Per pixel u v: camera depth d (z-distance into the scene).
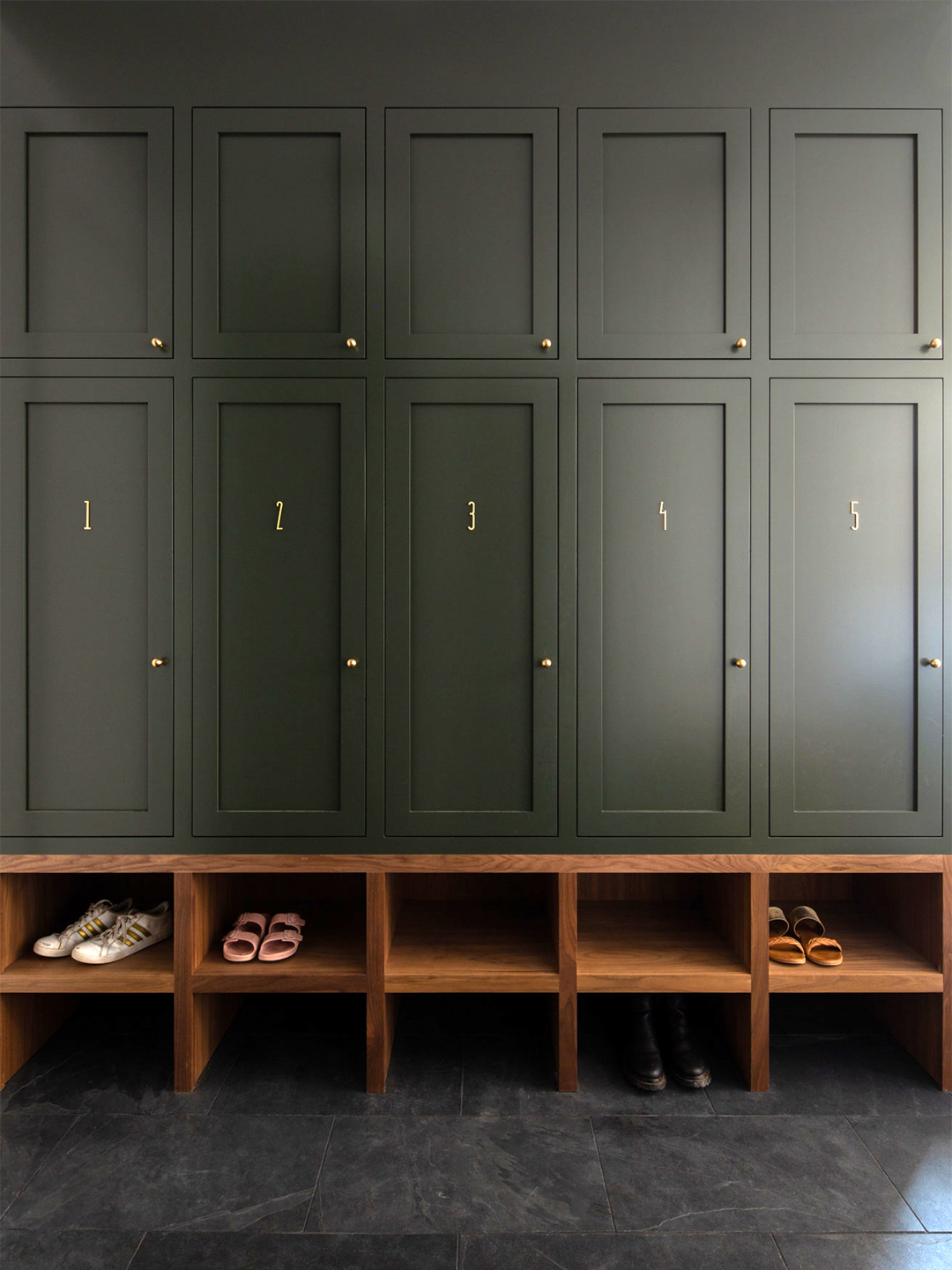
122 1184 1.26
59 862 1.55
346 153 1.51
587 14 1.51
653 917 1.80
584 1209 1.20
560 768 1.54
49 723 1.56
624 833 1.54
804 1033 1.73
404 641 1.54
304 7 1.51
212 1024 1.63
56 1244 1.14
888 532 1.56
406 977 1.50
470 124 1.52
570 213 1.52
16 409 1.54
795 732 1.56
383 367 1.53
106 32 1.52
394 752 1.54
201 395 1.53
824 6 1.52
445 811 1.55
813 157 1.54
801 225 1.54
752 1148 1.34
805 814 1.55
